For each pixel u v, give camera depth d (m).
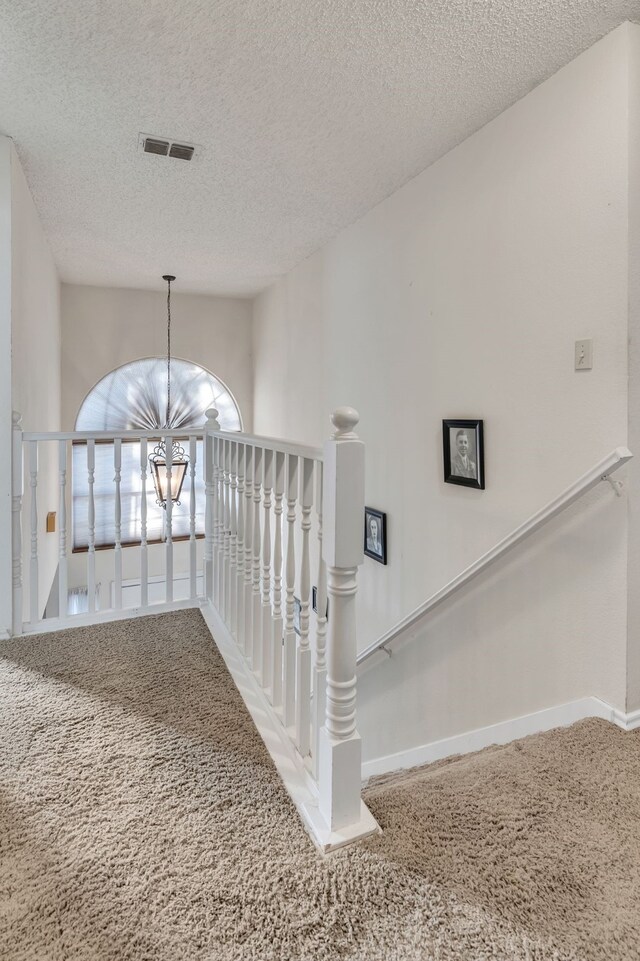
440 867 1.06
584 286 1.74
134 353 5.02
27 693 1.77
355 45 1.71
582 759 1.47
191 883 1.02
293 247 3.72
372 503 3.09
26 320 2.68
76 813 1.22
